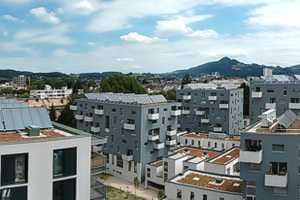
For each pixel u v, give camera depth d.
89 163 25.12
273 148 31.28
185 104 90.44
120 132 65.69
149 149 63.19
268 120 35.44
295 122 40.16
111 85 121.12
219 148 69.50
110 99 71.56
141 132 61.12
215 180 40.62
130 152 63.56
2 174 21.11
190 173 44.09
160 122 65.62
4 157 21.17
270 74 87.94
